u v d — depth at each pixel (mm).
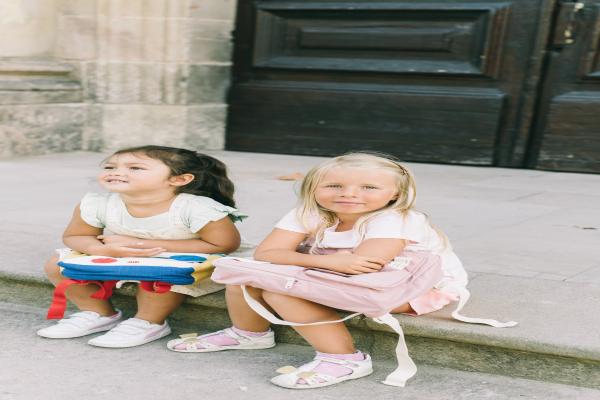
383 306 2350
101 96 7039
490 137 6363
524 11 6156
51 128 6867
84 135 7141
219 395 2348
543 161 6238
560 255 3541
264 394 2357
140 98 6980
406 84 6637
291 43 6973
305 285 2387
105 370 2525
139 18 6832
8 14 6527
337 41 6773
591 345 2389
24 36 6711
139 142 7051
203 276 2758
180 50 6820
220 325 2957
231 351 2729
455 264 2725
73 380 2438
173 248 2881
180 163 2871
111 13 6859
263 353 2719
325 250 2633
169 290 2742
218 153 7066
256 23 7039
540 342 2424
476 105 6367
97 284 2865
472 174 6027
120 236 2943
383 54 6676
